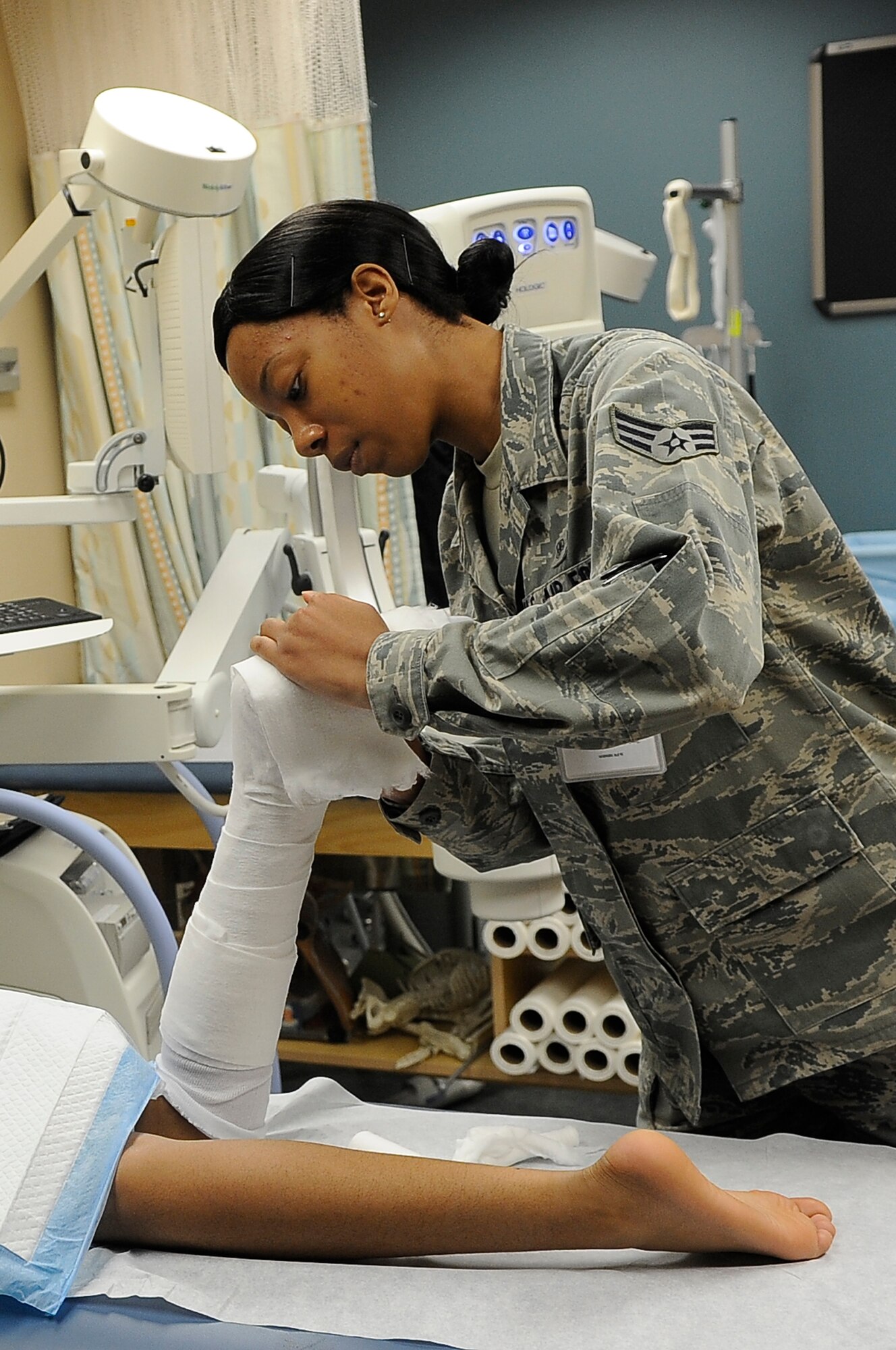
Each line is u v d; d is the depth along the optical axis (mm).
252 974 1347
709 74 3688
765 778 1235
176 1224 1243
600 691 973
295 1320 1089
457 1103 2883
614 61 3756
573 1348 1019
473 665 1015
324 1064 2908
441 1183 1187
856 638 1247
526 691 983
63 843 2004
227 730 2781
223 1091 1375
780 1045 1340
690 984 1345
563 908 2621
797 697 1221
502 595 1339
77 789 2676
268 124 3189
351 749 1260
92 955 1954
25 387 3295
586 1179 1147
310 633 1131
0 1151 1225
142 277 1881
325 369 1189
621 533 989
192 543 3420
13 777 2691
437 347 1240
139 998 2018
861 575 1244
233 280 1222
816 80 3592
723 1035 1359
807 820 1238
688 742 1229
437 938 3293
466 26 3855
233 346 1223
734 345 3227
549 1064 2662
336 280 1179
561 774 1252
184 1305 1117
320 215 1191
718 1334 1021
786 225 3713
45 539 3369
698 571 957
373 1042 2854
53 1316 1135
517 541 1266
